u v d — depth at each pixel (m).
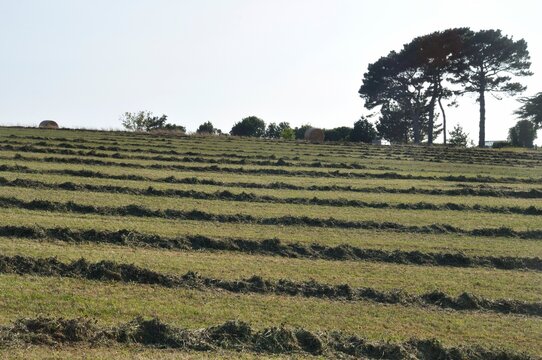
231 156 41.41
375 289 16.28
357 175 36.47
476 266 19.56
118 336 12.14
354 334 13.28
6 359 10.86
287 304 14.95
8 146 36.41
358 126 78.94
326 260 19.16
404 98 87.88
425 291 16.56
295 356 12.03
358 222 23.64
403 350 12.52
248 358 11.77
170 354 11.66
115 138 48.34
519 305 15.90
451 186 34.25
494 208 28.17
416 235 22.72
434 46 78.25
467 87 81.31
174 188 27.72
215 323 13.38
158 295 14.79
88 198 24.33
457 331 14.03
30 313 12.89
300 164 39.38
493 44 77.50
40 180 26.70
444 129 83.88
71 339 11.86
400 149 56.78
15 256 15.88
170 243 19.22
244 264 17.80
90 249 17.86
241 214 23.55
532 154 56.69
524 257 20.22
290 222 23.17
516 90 79.06
